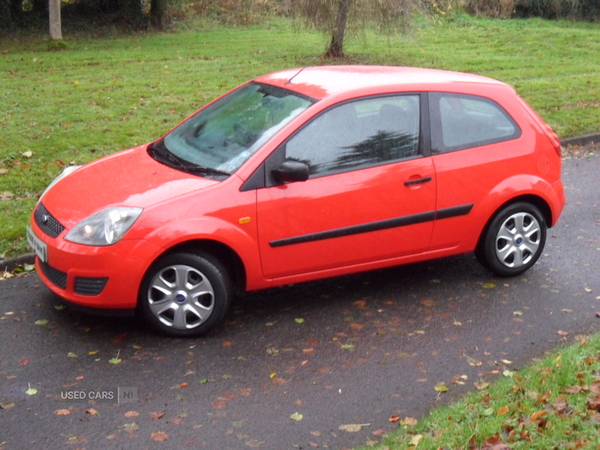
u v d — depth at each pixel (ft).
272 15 93.15
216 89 47.44
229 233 17.40
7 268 21.75
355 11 59.57
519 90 48.88
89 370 16.30
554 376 14.76
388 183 19.07
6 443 13.58
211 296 17.75
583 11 99.45
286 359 17.01
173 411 14.76
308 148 18.37
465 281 21.66
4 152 32.09
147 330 18.24
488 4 97.19
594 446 11.90
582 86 50.65
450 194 19.98
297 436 14.05
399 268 22.58
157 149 20.43
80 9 82.84
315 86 19.69
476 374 16.49
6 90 46.09
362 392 15.67
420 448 12.51
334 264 19.01
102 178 18.98
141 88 47.42
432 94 20.02
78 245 16.92
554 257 23.58
